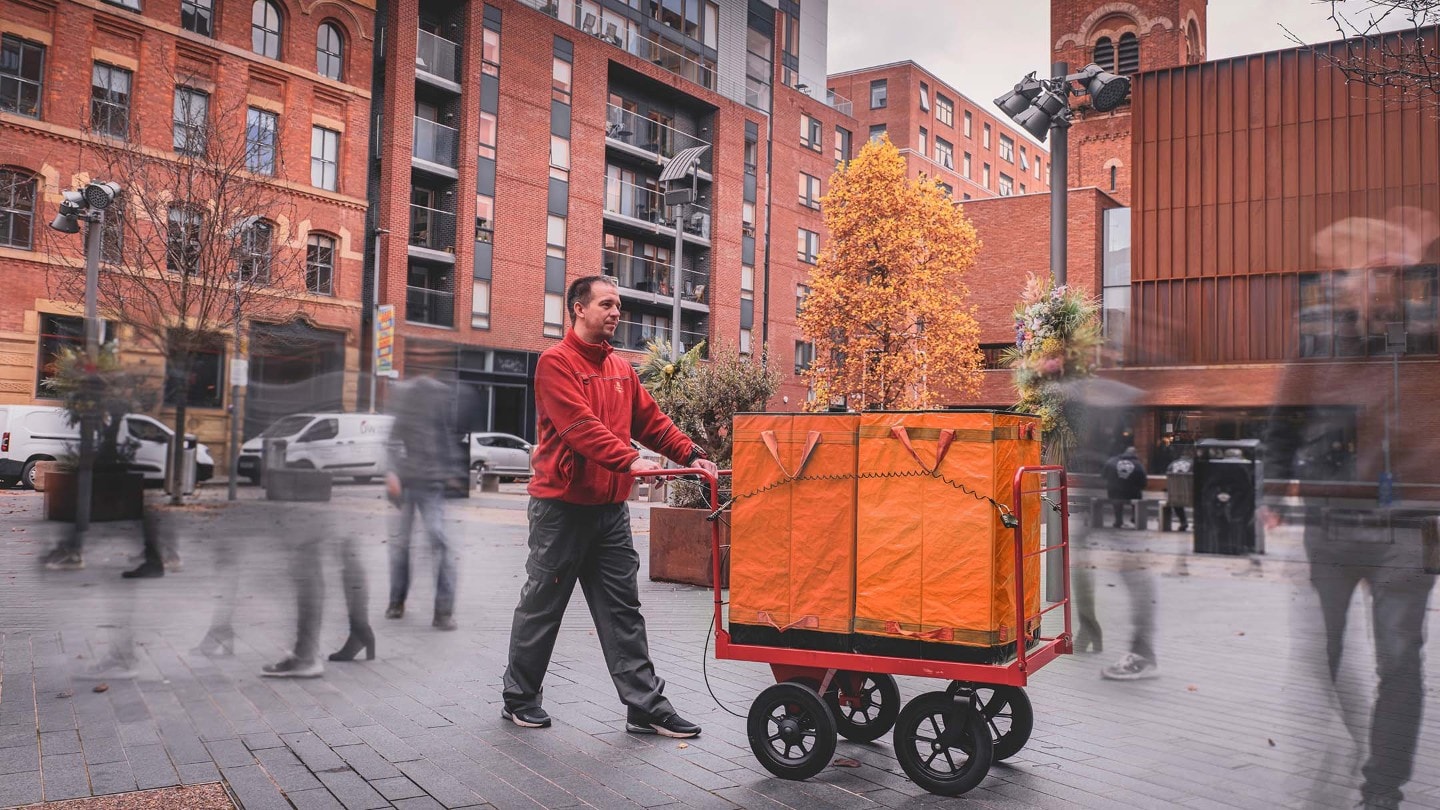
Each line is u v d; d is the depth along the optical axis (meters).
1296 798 3.60
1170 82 31.53
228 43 26.95
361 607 5.72
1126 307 32.53
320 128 29.16
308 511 5.77
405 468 6.61
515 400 34.62
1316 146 29.55
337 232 29.19
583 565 4.49
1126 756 4.14
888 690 4.32
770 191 46.28
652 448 4.74
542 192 35.09
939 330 31.94
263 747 4.05
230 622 5.80
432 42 32.34
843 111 52.69
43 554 8.06
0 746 4.01
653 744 4.23
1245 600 8.73
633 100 40.00
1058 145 10.62
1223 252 30.62
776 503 3.93
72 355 7.35
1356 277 3.58
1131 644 5.71
